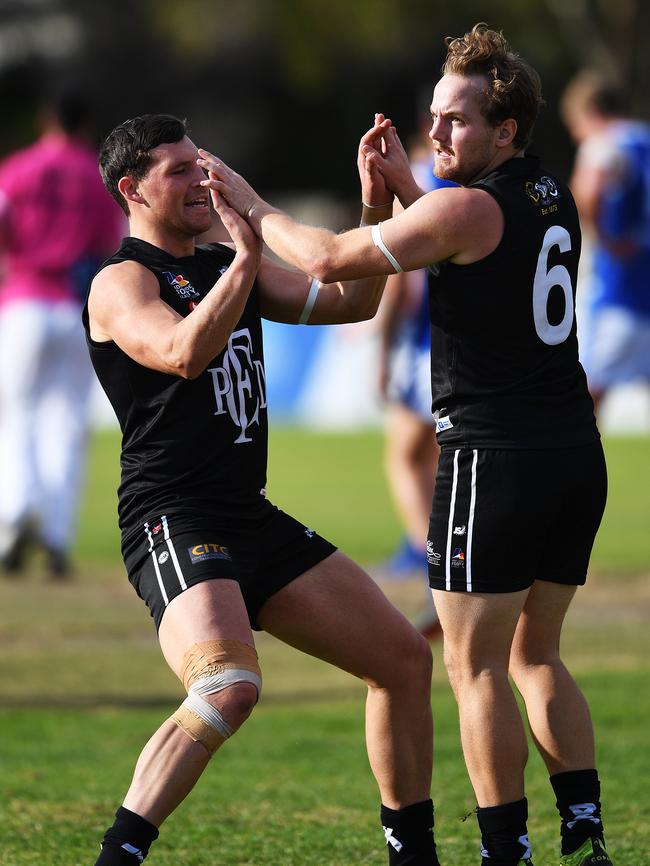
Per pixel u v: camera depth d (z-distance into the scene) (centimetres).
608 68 7875
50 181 3291
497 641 1339
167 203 1390
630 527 3994
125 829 1232
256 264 1309
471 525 1320
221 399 1372
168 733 1250
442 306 1334
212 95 11738
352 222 10506
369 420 6556
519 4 10238
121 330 1338
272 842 1556
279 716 2181
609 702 2180
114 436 6519
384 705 1380
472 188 1317
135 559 1356
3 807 1677
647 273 3200
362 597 1381
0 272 3384
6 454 3331
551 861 1496
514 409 1320
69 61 11575
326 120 11994
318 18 10006
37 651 2609
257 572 1371
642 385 3266
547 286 1328
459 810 1688
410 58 10906
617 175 3148
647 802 1675
